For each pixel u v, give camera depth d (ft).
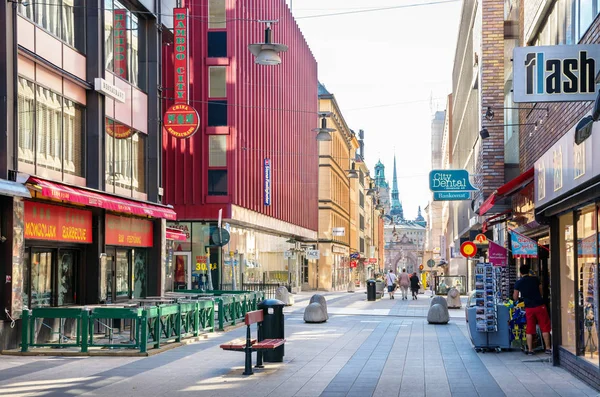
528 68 38.70
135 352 54.24
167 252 96.43
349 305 129.29
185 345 61.72
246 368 45.47
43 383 41.78
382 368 48.24
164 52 132.05
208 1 135.23
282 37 174.29
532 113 68.08
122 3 77.51
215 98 134.82
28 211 58.13
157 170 84.89
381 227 520.42
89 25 69.46
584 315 41.88
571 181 40.60
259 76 153.38
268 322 51.37
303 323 87.92
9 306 54.54
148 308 55.57
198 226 136.67
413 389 39.83
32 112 59.06
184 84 89.40
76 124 67.62
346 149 304.50
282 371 46.93
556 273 48.78
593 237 39.45
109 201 65.87
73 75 66.03
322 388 40.27
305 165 206.39
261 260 168.45
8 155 54.03
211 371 46.83
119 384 41.57
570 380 42.50
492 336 56.65
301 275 226.79
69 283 67.21
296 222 191.93
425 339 67.72
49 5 62.75
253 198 147.95
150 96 84.89
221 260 136.46
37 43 59.67
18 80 56.59
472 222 125.39
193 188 134.10
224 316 77.92
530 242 55.88
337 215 264.11
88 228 68.69
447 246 261.85
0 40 53.98
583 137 33.50
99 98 69.82
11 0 54.70
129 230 77.51
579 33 45.96
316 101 227.81
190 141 134.62
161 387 40.63
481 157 95.25
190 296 82.64
